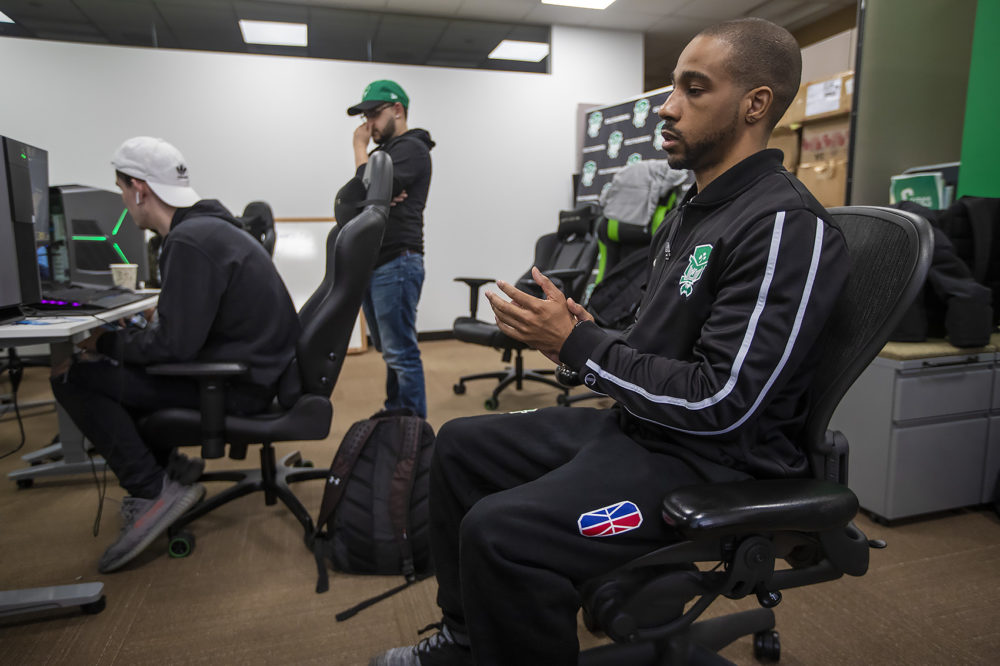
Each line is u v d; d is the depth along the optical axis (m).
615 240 2.95
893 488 1.71
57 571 1.56
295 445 2.51
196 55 4.52
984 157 2.06
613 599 0.74
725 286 0.77
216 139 4.63
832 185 3.89
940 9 2.42
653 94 4.60
